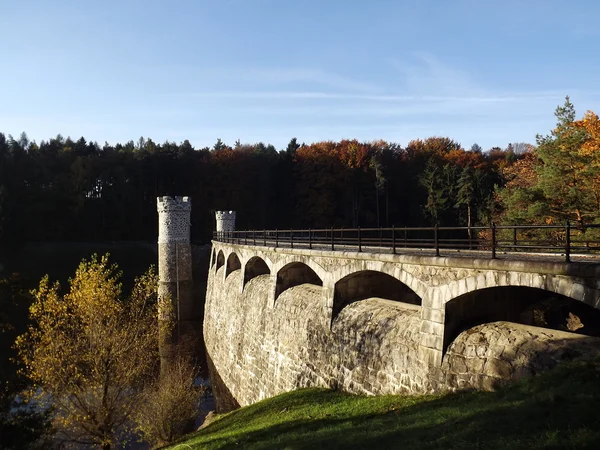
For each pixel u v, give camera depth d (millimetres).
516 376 9781
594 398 7316
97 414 17719
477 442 7207
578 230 23500
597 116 23844
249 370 22984
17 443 13133
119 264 60469
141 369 19969
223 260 39719
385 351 13656
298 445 10047
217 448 12117
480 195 55188
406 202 75938
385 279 17609
